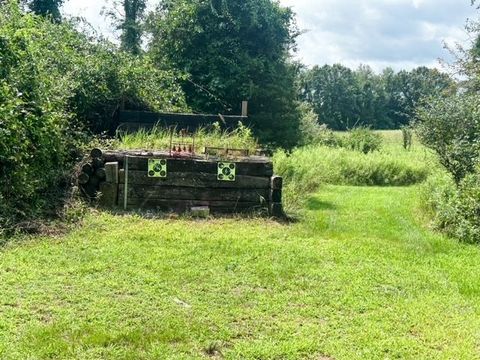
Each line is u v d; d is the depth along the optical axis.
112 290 5.20
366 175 16.59
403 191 13.95
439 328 4.69
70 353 3.95
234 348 4.17
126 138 9.58
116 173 8.27
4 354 3.88
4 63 8.23
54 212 7.48
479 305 5.28
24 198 7.43
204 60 16.91
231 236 7.27
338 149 19.47
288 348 4.18
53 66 10.43
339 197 12.22
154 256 6.24
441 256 7.07
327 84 61.53
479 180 8.65
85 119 11.05
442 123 10.38
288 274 5.92
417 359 4.11
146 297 5.08
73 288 5.18
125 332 4.30
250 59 17.03
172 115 11.94
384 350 4.24
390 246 7.40
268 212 8.73
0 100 7.55
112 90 11.62
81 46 12.04
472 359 4.13
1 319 4.41
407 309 5.10
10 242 6.36
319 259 6.55
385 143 27.09
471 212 8.18
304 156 14.98
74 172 8.28
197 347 4.17
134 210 8.32
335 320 4.80
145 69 12.77
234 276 5.78
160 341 4.21
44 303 4.80
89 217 7.61
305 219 8.84
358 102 61.38
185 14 17.30
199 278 5.67
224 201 8.68
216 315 4.76
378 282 5.83
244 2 17.44
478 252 7.33
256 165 8.74
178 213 8.41
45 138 8.02
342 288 5.59
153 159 8.41
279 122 17.34
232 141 10.09
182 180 8.53
